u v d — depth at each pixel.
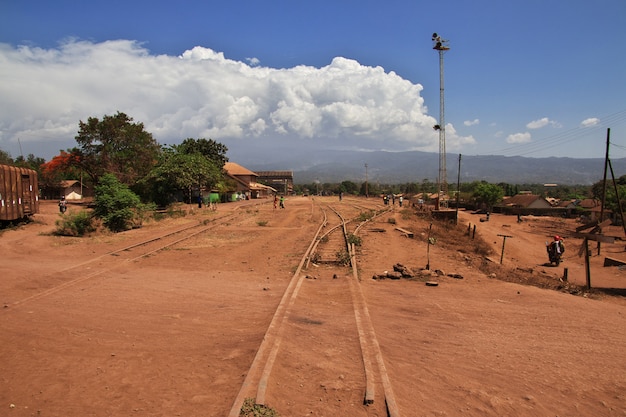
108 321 7.81
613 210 48.12
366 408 4.62
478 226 46.16
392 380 5.36
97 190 23.48
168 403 4.74
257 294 10.03
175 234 22.31
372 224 28.39
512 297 10.25
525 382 5.57
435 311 8.86
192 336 7.01
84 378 5.42
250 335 6.89
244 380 5.04
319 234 22.33
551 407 4.98
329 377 5.36
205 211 39.84
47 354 6.21
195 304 9.12
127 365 5.81
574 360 6.32
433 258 16.48
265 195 109.88
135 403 4.76
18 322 7.63
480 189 78.19
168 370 5.63
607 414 4.87
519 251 28.69
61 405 4.74
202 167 45.91
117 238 20.00
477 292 10.73
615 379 5.71
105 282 11.16
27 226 24.27
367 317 7.98
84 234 21.31
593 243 33.34
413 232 25.30
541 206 73.25
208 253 16.59
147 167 51.06
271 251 17.03
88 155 50.16
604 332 7.65
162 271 13.05
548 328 7.83
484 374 5.78
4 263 13.45
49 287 10.44
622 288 13.51
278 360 5.74
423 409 4.75
